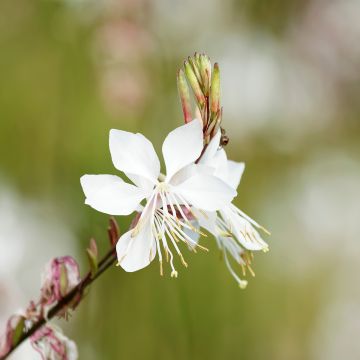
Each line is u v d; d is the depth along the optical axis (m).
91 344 0.46
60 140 0.54
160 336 0.47
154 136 0.56
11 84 0.56
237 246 0.32
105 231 0.47
